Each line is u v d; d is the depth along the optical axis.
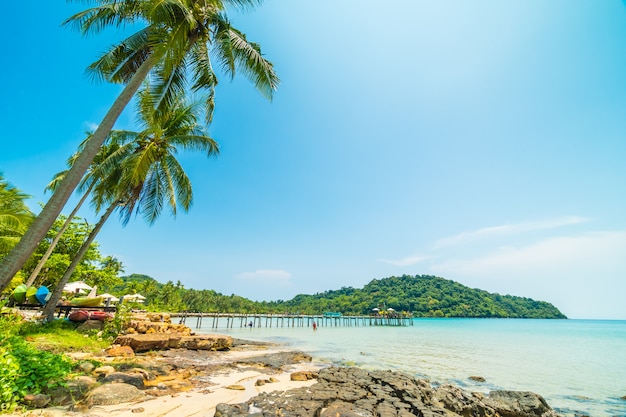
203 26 10.09
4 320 9.21
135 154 16.56
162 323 17.44
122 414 5.65
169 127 17.55
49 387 5.92
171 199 18.91
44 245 24.92
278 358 15.37
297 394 7.81
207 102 11.42
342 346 26.97
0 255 15.76
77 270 27.05
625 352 27.73
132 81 8.48
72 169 7.41
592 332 64.50
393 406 7.34
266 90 11.06
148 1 8.48
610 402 12.00
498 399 10.52
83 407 5.73
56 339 11.13
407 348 27.28
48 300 14.87
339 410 6.74
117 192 16.84
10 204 14.29
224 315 50.66
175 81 9.84
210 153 18.59
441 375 15.58
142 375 8.17
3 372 5.42
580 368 19.12
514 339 41.12
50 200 7.07
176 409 6.24
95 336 13.40
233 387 8.47
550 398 12.49
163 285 65.00
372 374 10.91
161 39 8.83
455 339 39.09
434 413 6.95
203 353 15.10
